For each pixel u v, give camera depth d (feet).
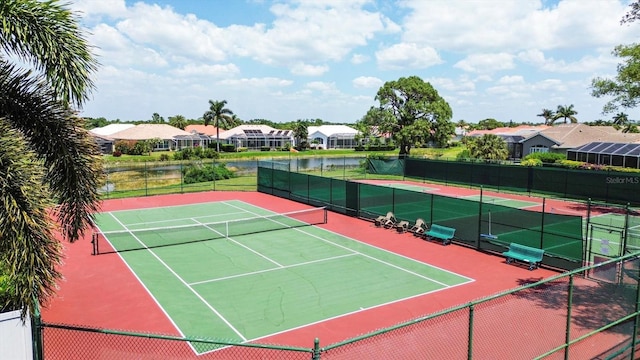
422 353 32.78
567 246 54.85
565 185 112.06
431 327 37.88
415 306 44.62
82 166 27.12
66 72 25.46
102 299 46.70
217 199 111.55
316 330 39.42
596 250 62.75
